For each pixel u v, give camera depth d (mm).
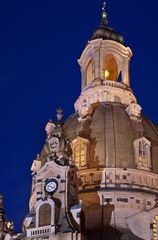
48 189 99938
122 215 104438
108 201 105750
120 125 114375
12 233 107188
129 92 127312
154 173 110750
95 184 107625
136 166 109938
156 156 113750
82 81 133125
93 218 104625
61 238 93062
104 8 141375
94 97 124750
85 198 106750
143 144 112688
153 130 119000
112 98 124688
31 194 115125
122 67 133500
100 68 130000
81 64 135750
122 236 100688
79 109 123438
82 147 112438
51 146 105125
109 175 108250
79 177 107938
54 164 101562
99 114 117188
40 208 97000
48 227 94562
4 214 111688
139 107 119375
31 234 95312
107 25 139875
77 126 117062
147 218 101562
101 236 100938
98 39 132875
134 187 107250
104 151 110562
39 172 102500
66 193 98625
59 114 110375
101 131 113250
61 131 106750
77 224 95938
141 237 100375
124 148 111188
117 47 133750
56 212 96250
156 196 104438
